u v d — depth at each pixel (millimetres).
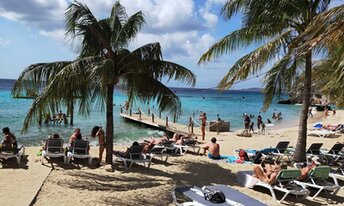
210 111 50156
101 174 10625
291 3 11625
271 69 12047
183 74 11352
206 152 15484
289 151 15031
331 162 14055
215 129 26516
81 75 9914
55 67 10617
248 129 25922
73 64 9781
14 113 32750
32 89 10367
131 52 11070
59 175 10219
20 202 7828
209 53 12477
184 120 34781
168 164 12539
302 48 7375
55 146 11914
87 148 11945
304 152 12891
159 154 12672
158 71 11344
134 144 12086
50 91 9758
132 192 8938
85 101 10719
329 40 6941
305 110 12812
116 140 21203
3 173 10156
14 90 10336
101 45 11055
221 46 12234
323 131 25266
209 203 7352
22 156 12375
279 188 9156
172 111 12031
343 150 15680
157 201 8430
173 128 25750
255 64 11477
